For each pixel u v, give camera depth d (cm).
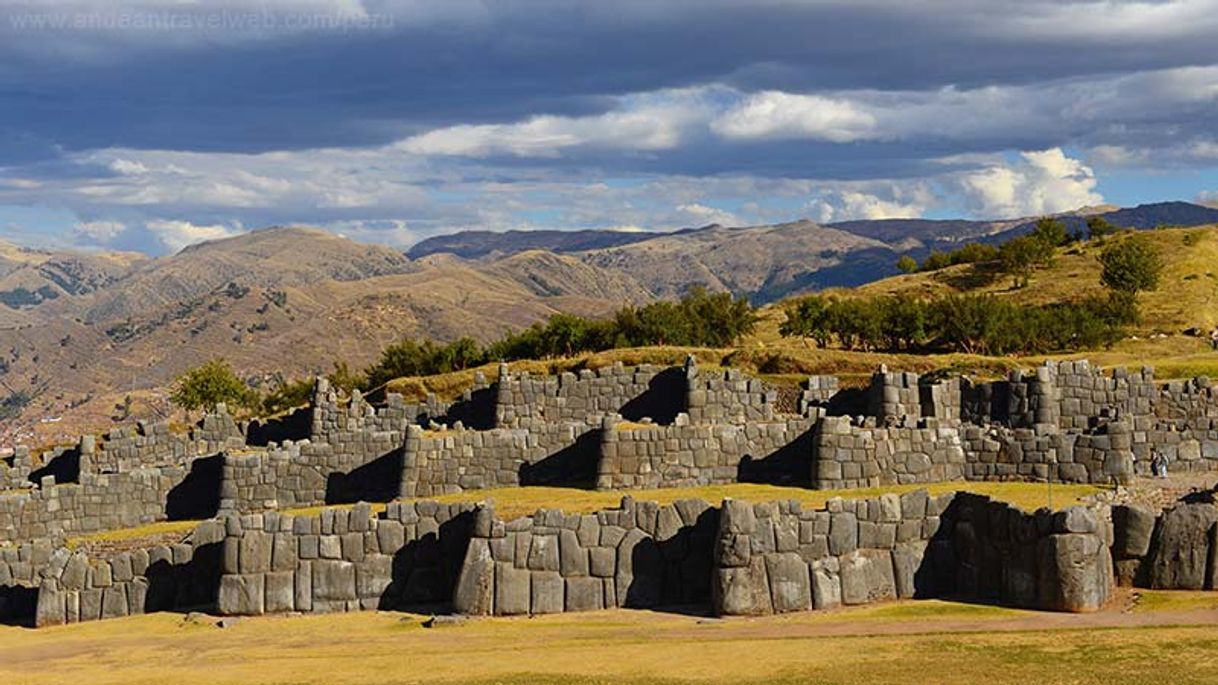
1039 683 3375
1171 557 4403
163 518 6662
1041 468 5731
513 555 4700
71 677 4034
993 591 4562
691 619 4500
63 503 6325
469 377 9631
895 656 3750
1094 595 4262
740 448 6088
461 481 6288
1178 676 3366
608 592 4722
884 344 11850
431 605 4850
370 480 6612
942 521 4766
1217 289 15350
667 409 7500
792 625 4334
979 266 18662
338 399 9031
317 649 4266
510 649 4103
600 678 3647
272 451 6606
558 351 11812
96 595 4991
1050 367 6469
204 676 3931
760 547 4553
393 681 3725
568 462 6338
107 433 7712
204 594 5056
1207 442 6100
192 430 7769
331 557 4891
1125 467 5641
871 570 4659
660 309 12388
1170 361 9194
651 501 4841
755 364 9394
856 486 5725
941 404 6588
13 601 5122
